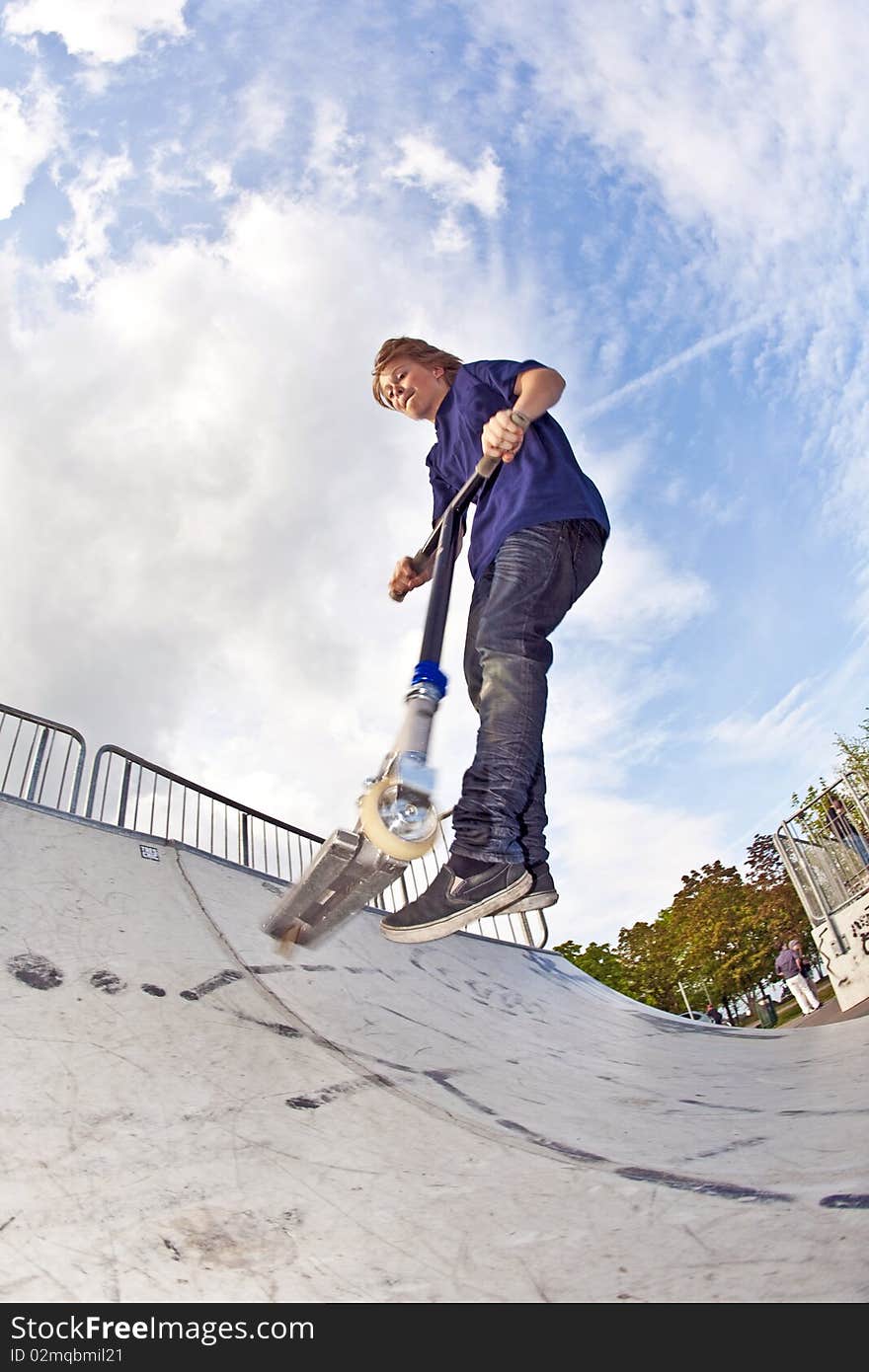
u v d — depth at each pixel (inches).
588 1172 80.3
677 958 1293.1
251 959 168.9
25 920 155.3
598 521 87.9
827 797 439.8
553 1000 263.0
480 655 86.0
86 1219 68.6
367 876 67.4
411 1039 147.9
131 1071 100.9
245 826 367.2
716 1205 68.4
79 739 317.7
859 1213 60.7
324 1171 80.2
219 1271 62.4
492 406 92.0
